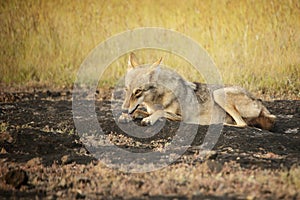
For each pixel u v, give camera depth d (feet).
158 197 29.37
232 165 35.14
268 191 29.76
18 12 78.07
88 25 76.79
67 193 30.60
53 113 51.93
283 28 70.69
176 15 77.97
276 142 41.68
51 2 79.66
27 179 32.53
